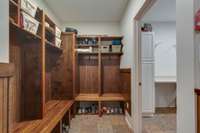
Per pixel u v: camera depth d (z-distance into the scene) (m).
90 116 4.26
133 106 3.16
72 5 3.70
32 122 2.35
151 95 4.22
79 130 3.30
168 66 4.92
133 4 3.09
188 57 1.36
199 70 1.26
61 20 4.73
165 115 4.27
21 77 2.48
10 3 1.85
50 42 3.27
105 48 4.53
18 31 2.13
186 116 1.39
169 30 4.91
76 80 4.34
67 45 4.05
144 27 4.30
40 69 2.53
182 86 1.46
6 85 1.39
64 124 3.33
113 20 4.79
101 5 3.72
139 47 3.08
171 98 4.93
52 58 4.02
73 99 4.01
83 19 4.68
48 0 3.43
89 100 4.16
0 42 1.39
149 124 3.63
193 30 1.28
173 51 4.92
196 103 1.25
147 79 4.22
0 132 1.31
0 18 1.40
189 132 1.35
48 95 3.79
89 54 4.71
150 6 2.47
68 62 4.04
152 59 4.25
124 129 3.34
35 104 2.52
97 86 4.79
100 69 4.52
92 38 4.61
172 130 3.29
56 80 4.02
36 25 2.38
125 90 3.96
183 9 1.42
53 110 3.00
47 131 2.05
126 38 3.86
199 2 1.24
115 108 4.51
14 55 2.28
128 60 3.63
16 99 2.33
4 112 1.36
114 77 4.79
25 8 2.10
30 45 2.52
